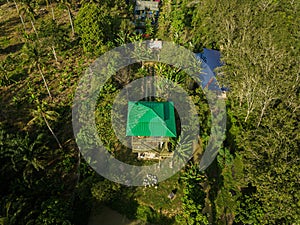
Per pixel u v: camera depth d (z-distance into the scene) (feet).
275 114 148.66
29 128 166.09
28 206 123.03
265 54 168.76
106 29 209.05
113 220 133.80
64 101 182.50
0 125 146.72
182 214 135.85
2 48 219.82
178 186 146.20
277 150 131.64
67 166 150.30
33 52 172.86
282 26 200.85
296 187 118.32
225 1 217.36
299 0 221.66
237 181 140.15
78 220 129.90
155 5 271.49
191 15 262.67
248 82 156.25
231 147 162.71
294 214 114.62
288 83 155.53
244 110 169.37
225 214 137.39
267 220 121.08
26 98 183.52
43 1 275.18
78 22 204.95
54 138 163.43
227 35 200.64
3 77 191.42
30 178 132.67
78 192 132.57
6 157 132.46
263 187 121.19
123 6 262.88
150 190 144.25
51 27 212.43
